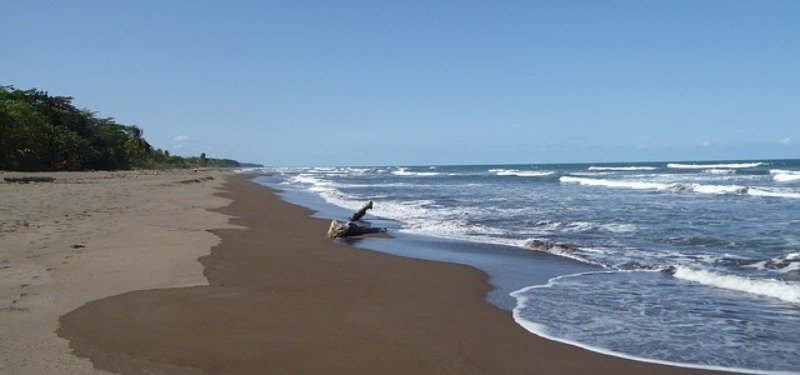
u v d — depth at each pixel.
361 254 11.30
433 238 13.92
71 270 8.08
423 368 4.87
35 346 4.96
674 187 32.28
